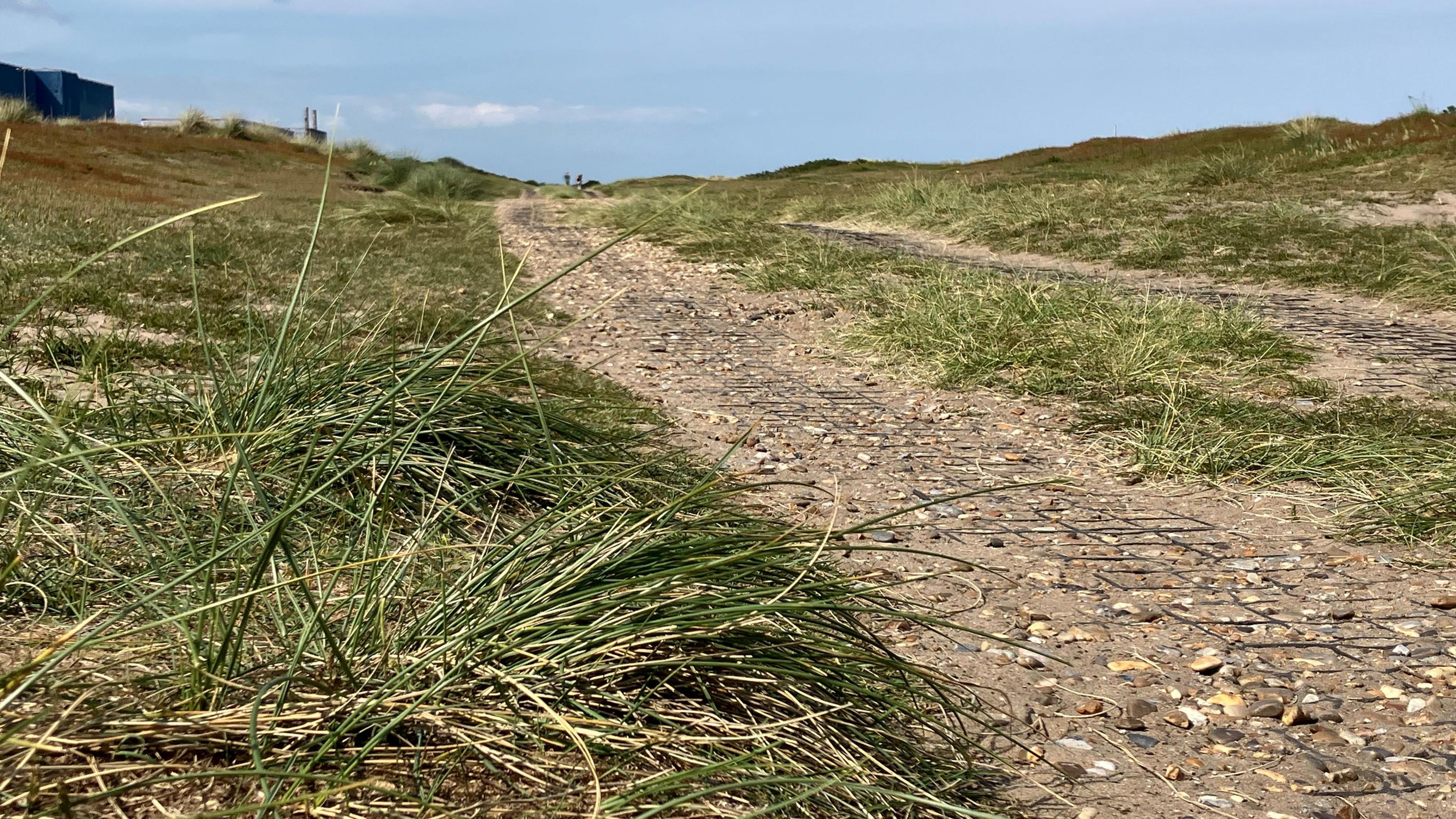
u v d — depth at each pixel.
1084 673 3.39
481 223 21.06
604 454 4.43
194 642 2.08
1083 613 3.89
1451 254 13.30
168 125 39.91
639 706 2.24
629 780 2.10
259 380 4.03
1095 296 10.60
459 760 2.05
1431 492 4.97
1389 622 3.83
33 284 8.59
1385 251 14.77
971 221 20.11
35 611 2.51
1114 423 6.79
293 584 2.33
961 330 9.31
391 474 2.96
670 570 2.50
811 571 2.84
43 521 2.85
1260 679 3.35
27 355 5.66
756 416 7.07
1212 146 30.69
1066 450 6.43
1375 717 3.10
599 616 2.43
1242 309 10.80
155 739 1.92
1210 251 15.95
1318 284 13.39
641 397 7.32
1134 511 5.21
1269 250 15.63
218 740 1.95
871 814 2.25
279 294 9.62
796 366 9.04
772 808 1.98
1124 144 35.62
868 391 8.11
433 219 21.67
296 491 2.58
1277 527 4.95
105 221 14.18
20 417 3.40
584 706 2.23
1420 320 11.20
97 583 2.64
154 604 2.34
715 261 15.77
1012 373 8.46
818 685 2.51
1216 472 5.75
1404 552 4.56
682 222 19.08
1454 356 9.22
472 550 3.25
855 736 2.46
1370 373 8.50
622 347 9.53
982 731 2.93
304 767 1.93
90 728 1.90
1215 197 20.67
